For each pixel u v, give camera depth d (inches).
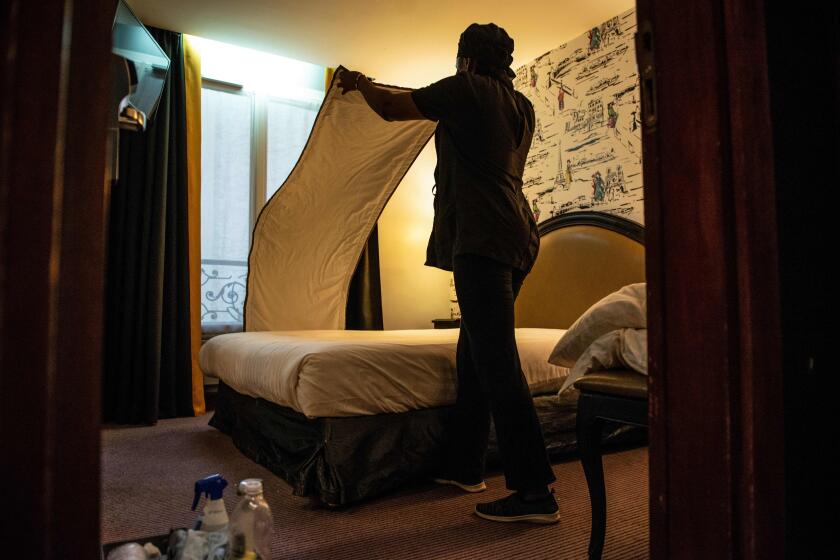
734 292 21.9
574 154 142.6
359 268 166.7
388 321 178.7
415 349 81.3
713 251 22.2
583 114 140.3
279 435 86.1
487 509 66.4
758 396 21.7
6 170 15.8
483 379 66.7
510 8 129.4
